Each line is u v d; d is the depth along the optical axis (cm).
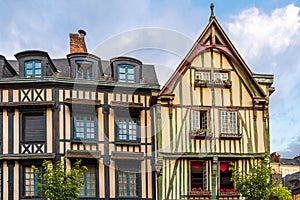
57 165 1474
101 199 1605
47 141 1586
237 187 1606
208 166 1686
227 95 1731
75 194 1448
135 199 1625
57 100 1611
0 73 1619
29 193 1569
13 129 1595
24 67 1642
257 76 1778
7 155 1566
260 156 1705
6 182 1564
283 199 2078
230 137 1698
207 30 1747
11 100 1605
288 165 5594
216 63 1741
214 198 1661
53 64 1709
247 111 1736
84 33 1850
